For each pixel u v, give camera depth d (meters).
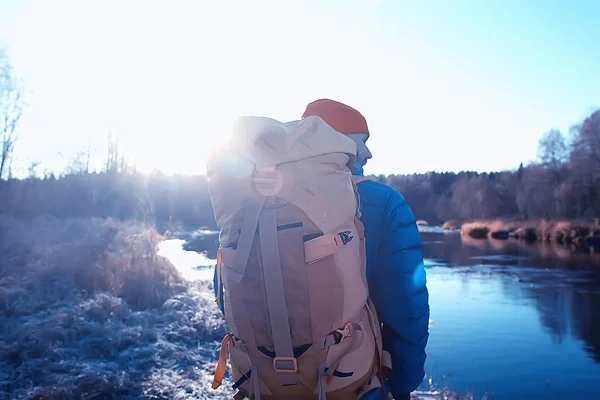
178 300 7.98
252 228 1.47
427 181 114.69
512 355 7.62
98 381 4.57
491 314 10.66
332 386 1.52
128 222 17.02
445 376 6.41
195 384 4.73
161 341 5.93
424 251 29.83
